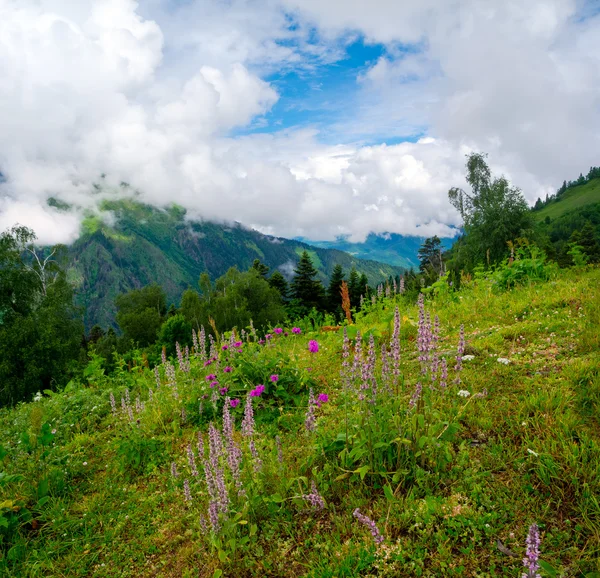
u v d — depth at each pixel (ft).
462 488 11.93
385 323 28.84
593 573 8.65
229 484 13.94
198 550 13.00
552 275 35.65
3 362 101.04
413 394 13.89
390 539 11.00
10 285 119.14
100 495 16.98
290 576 11.13
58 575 13.30
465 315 28.45
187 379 26.81
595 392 14.28
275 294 218.38
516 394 15.76
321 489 13.42
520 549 9.90
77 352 134.41
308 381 21.70
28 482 17.62
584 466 11.33
